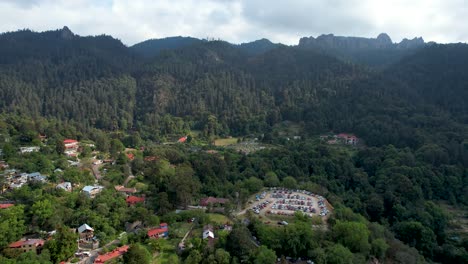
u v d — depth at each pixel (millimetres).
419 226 157250
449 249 152125
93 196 148250
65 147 197375
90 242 118125
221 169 199250
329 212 154375
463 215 191750
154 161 195875
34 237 118812
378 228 146000
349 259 115438
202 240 118250
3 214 118938
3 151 173875
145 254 106188
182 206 155250
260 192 179875
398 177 197375
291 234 123438
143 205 146625
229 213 147500
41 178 154375
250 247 116250
